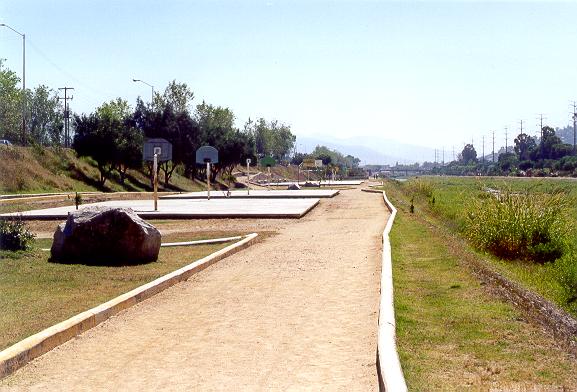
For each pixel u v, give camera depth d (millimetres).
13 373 6926
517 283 14711
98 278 12336
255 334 8492
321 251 16797
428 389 6125
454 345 7809
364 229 22641
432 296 10867
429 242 18734
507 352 7539
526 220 20422
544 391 6164
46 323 8719
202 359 7418
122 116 74625
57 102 97750
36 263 14172
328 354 7574
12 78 75562
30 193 49875
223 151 76688
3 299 10383
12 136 75938
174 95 73188
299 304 10328
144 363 7270
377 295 11000
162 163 67562
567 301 14695
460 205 35906
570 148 132125
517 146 159500
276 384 6543
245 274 13203
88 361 7340
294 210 29625
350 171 143625
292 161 153125
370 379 6645
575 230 22047
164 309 9961
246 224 24781
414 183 73000
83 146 60031
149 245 14508
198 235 20969
